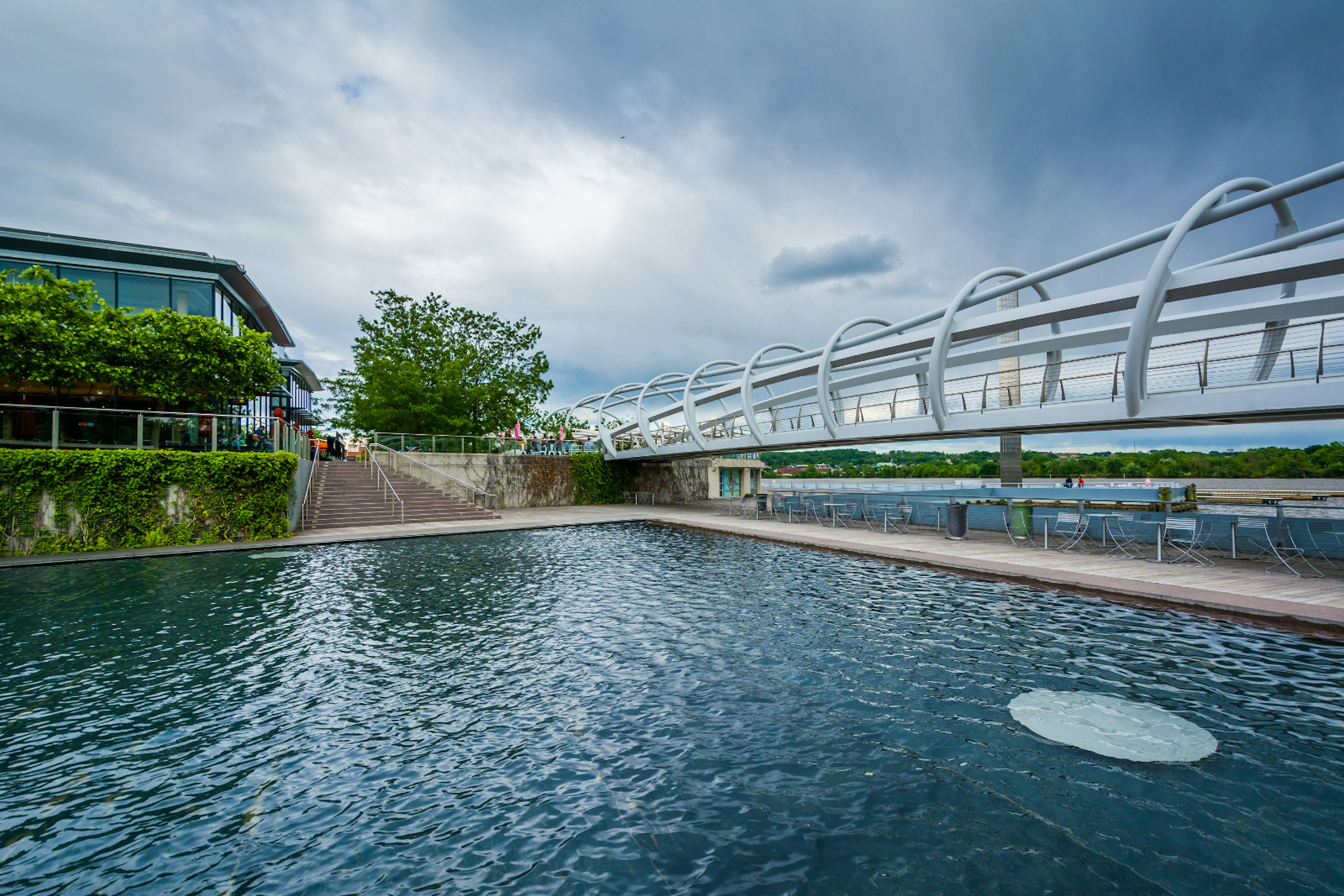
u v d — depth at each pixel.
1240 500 21.22
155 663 6.72
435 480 27.69
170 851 3.38
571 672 6.41
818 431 20.20
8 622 8.38
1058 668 6.29
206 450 17.28
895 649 7.04
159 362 18.14
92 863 3.25
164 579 11.48
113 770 4.34
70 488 14.27
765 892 2.98
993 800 3.84
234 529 16.17
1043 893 2.94
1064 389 13.62
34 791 4.03
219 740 4.84
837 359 19.44
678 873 3.15
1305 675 5.95
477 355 35.91
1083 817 3.64
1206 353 11.27
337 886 3.07
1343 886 2.96
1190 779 4.04
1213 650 6.77
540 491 32.19
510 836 3.52
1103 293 12.26
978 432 16.36
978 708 5.32
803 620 8.44
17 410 14.45
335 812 3.80
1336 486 30.55
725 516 24.58
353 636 7.78
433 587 10.87
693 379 26.84
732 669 6.45
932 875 3.11
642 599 9.84
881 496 22.27
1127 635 7.43
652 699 5.65
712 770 4.30
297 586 10.86
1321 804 3.72
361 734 4.95
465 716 5.30
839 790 4.00
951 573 11.83
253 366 20.00
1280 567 11.03
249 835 3.54
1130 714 5.11
